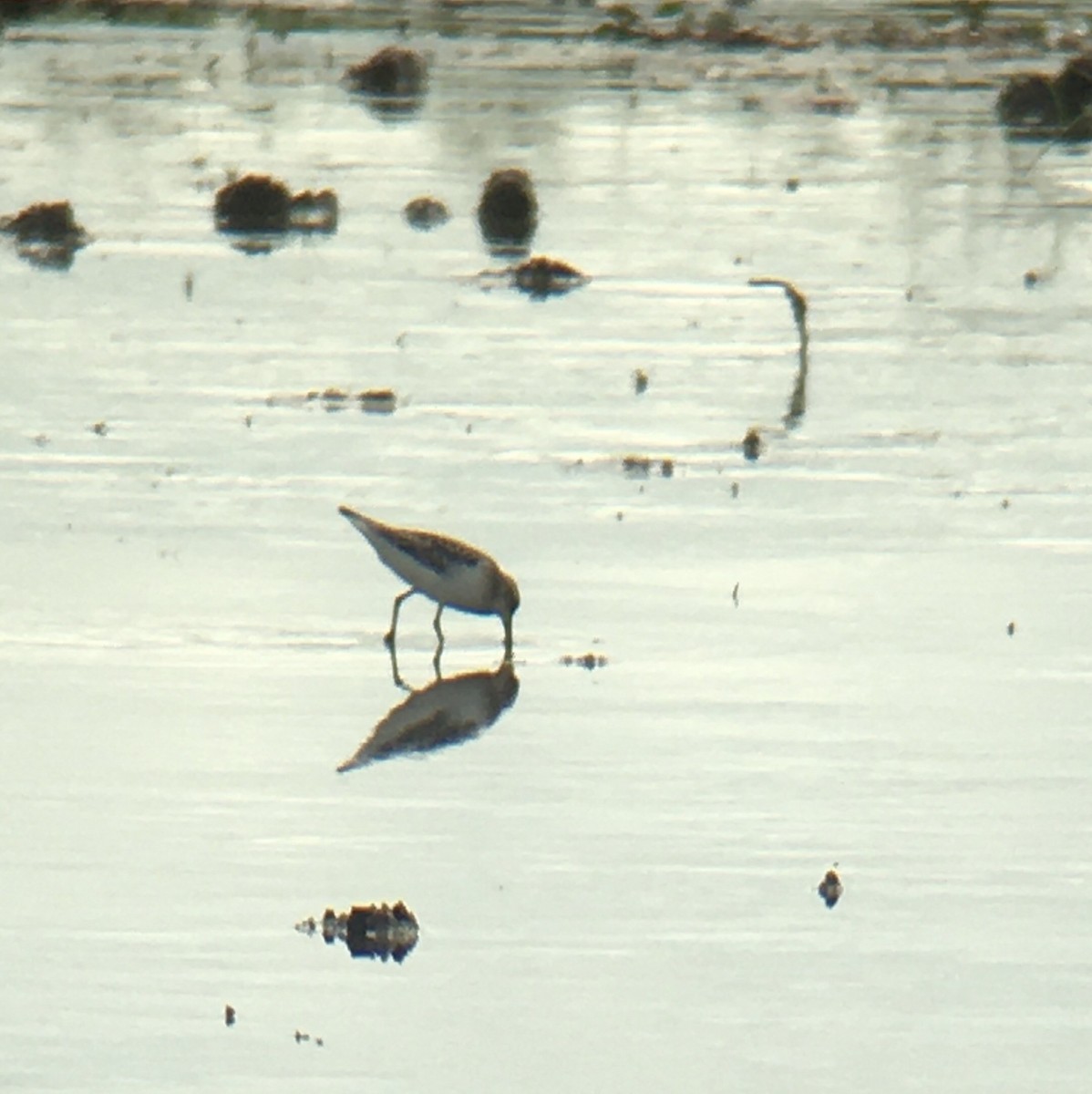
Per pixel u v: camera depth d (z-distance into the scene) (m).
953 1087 9.96
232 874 11.78
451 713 13.99
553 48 40.06
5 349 21.75
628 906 11.57
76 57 38.19
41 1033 10.20
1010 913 11.64
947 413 20.69
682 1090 9.88
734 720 14.00
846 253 26.86
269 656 14.83
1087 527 17.77
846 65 39.31
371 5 43.00
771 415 20.50
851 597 16.14
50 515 17.28
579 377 21.52
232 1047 10.11
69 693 14.09
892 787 13.08
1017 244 27.58
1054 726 13.98
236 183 27.25
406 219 27.97
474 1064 10.04
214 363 21.59
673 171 31.11
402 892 11.67
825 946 11.23
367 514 17.48
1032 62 40.03
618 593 16.14
